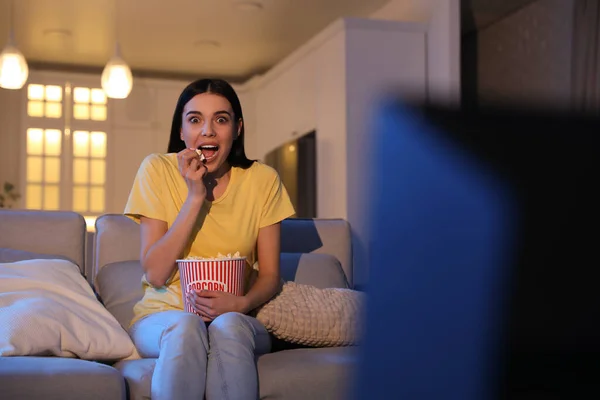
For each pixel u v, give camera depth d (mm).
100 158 6754
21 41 6148
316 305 1726
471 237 202
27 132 6566
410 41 4855
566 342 199
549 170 197
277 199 1895
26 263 1818
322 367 1473
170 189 1804
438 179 202
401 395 211
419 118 204
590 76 4531
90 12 5496
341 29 4758
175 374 1354
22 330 1550
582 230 196
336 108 4871
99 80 6738
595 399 197
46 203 6598
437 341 208
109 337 1693
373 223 211
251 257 1917
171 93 6941
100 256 2105
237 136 1875
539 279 199
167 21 5734
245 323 1488
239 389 1375
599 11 4496
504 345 203
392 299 211
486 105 202
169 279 1783
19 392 1271
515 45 5359
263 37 6180
